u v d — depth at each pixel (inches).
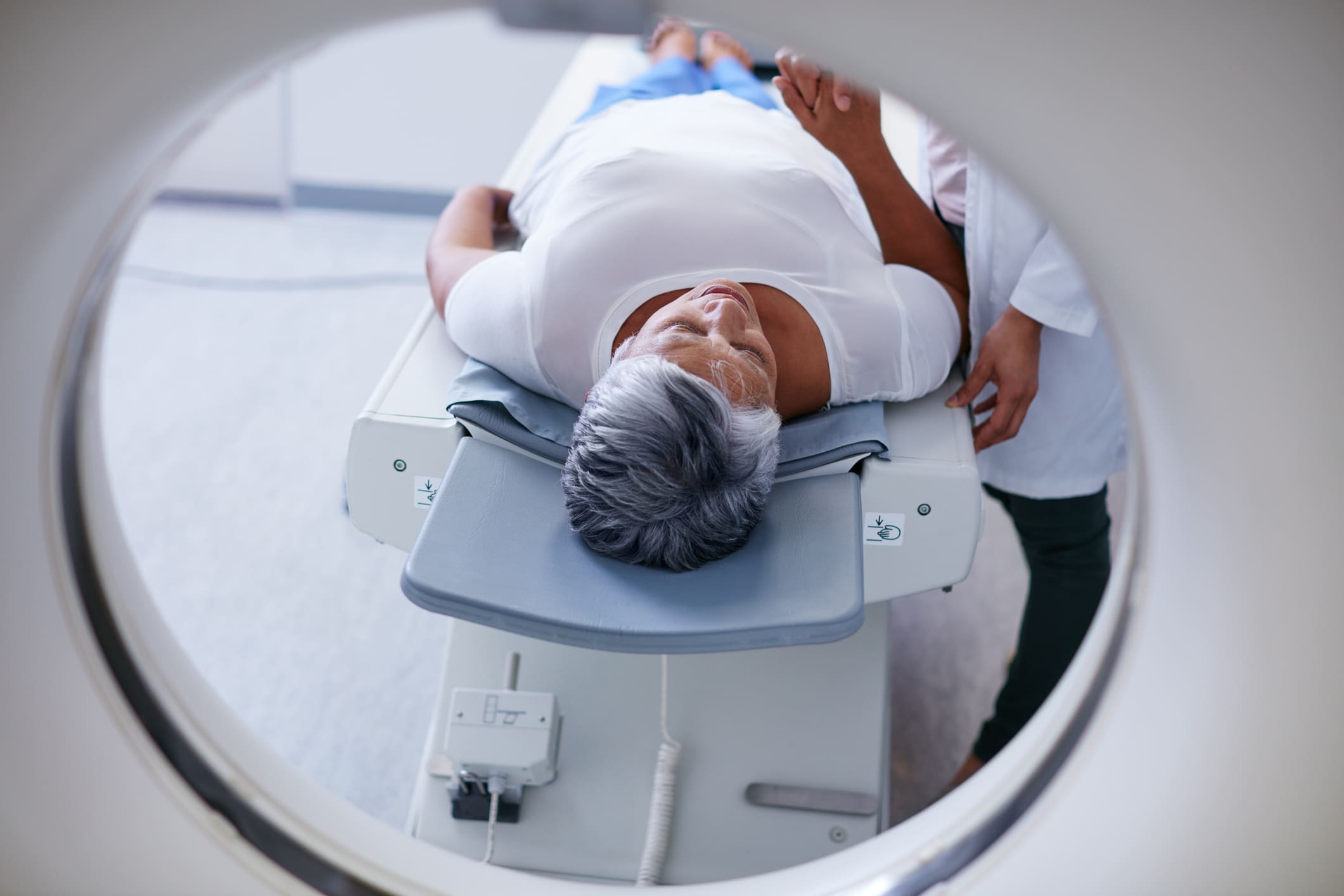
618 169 52.5
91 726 29.1
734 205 51.5
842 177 59.8
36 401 26.4
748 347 45.7
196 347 109.7
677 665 57.8
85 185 24.5
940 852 32.1
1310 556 26.0
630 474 42.2
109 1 22.2
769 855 52.6
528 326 49.9
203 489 92.5
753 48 89.3
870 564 50.6
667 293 49.2
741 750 55.3
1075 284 51.3
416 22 24.1
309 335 112.1
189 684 33.2
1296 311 24.1
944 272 59.4
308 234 129.6
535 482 48.4
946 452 49.7
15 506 26.5
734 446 42.6
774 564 44.8
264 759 34.5
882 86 24.5
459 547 44.5
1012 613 82.9
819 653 58.4
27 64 22.6
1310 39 21.8
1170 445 27.2
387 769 70.6
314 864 32.8
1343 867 30.0
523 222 65.4
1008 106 23.3
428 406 51.3
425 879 34.4
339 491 92.9
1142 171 23.5
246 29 23.0
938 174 62.9
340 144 130.0
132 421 99.5
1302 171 23.0
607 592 43.9
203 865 31.4
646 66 88.6
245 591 83.0
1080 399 57.9
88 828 30.5
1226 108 22.6
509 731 51.4
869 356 50.3
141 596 32.6
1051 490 60.7
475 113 127.1
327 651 78.6
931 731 73.5
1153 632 28.7
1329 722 27.5
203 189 133.6
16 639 27.6
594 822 53.4
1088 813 29.8
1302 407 24.9
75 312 26.5
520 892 35.7
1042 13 22.0
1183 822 29.4
